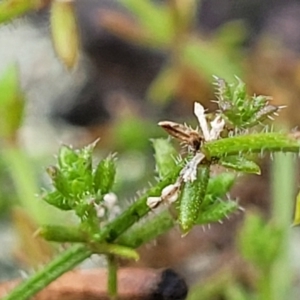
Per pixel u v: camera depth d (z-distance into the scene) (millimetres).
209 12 146
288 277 97
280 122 122
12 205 114
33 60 143
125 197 121
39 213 99
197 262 117
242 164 55
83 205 62
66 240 63
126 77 144
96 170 63
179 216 55
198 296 109
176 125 55
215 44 131
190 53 122
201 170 55
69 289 76
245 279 110
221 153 55
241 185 121
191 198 55
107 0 145
